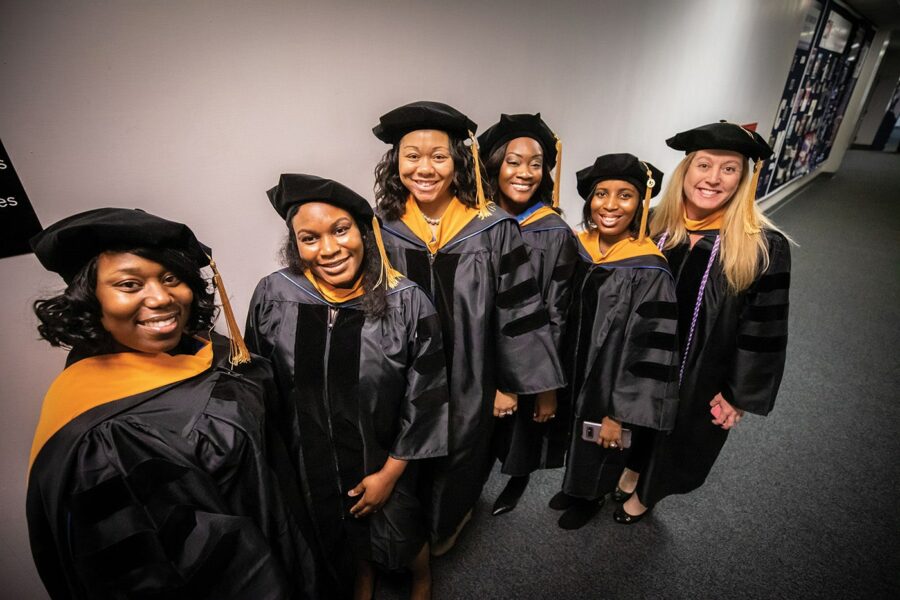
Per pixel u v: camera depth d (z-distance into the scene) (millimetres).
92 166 1165
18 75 1010
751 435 2492
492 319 1459
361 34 1618
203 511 781
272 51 1410
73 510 682
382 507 1321
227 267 1546
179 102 1268
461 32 1982
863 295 4316
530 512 2016
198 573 757
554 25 2445
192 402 835
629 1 2887
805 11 5711
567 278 1602
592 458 1724
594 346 1573
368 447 1203
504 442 1864
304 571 1071
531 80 2443
